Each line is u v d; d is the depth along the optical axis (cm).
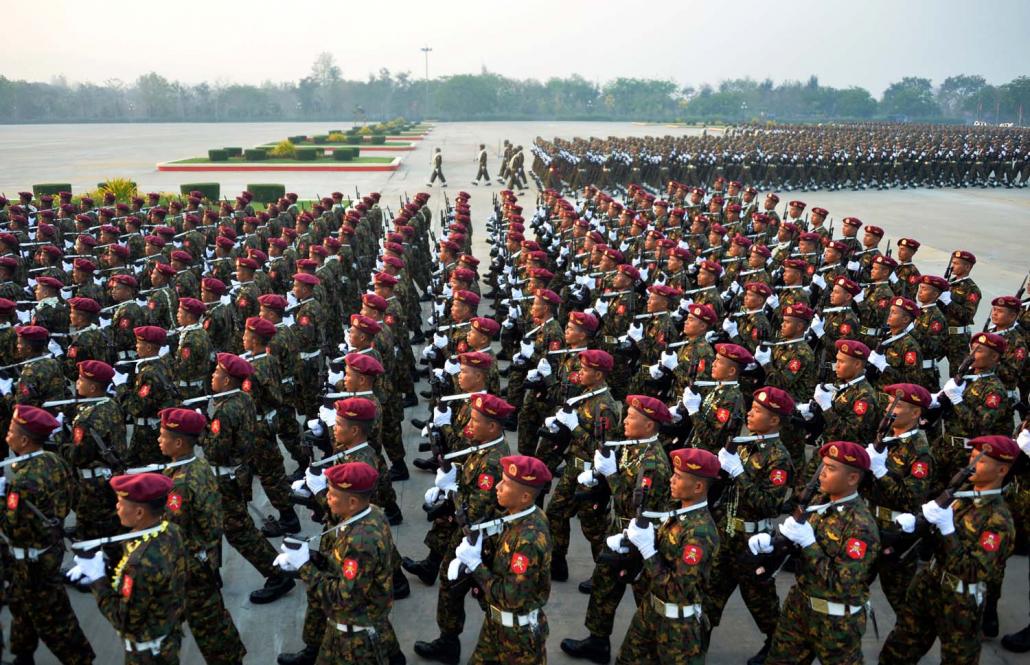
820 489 492
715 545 476
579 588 704
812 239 1398
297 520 788
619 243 1664
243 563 749
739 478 572
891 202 3278
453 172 4525
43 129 12519
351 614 462
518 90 18862
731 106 17412
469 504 568
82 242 1431
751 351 971
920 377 884
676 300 1116
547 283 1109
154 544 450
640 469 552
